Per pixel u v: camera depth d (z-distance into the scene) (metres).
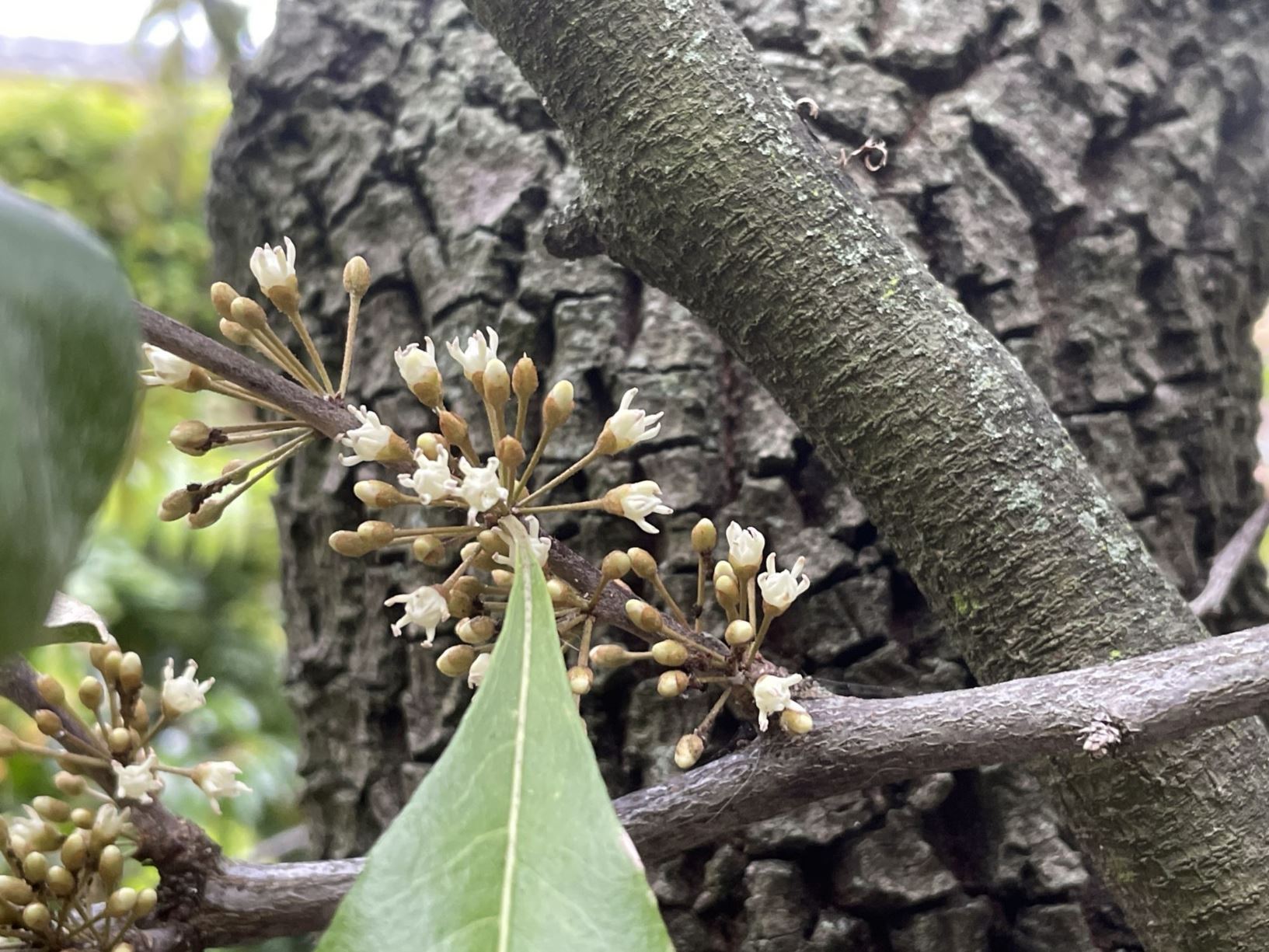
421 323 0.24
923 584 0.16
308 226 0.26
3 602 0.07
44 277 0.08
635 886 0.09
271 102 0.27
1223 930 0.14
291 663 0.27
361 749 0.24
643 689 0.21
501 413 0.13
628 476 0.21
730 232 0.15
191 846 0.13
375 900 0.09
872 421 0.15
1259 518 0.21
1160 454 0.23
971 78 0.24
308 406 0.14
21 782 0.54
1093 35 0.24
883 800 0.20
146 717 0.14
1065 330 0.23
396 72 0.26
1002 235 0.23
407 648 0.23
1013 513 0.15
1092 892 0.19
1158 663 0.12
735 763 0.13
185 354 0.13
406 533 0.12
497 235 0.23
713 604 0.21
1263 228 0.26
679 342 0.22
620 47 0.15
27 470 0.07
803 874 0.20
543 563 0.12
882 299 0.15
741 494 0.21
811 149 0.15
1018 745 0.12
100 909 0.13
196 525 0.14
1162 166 0.24
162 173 0.66
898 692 0.20
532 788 0.10
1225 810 0.14
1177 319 0.23
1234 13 0.26
